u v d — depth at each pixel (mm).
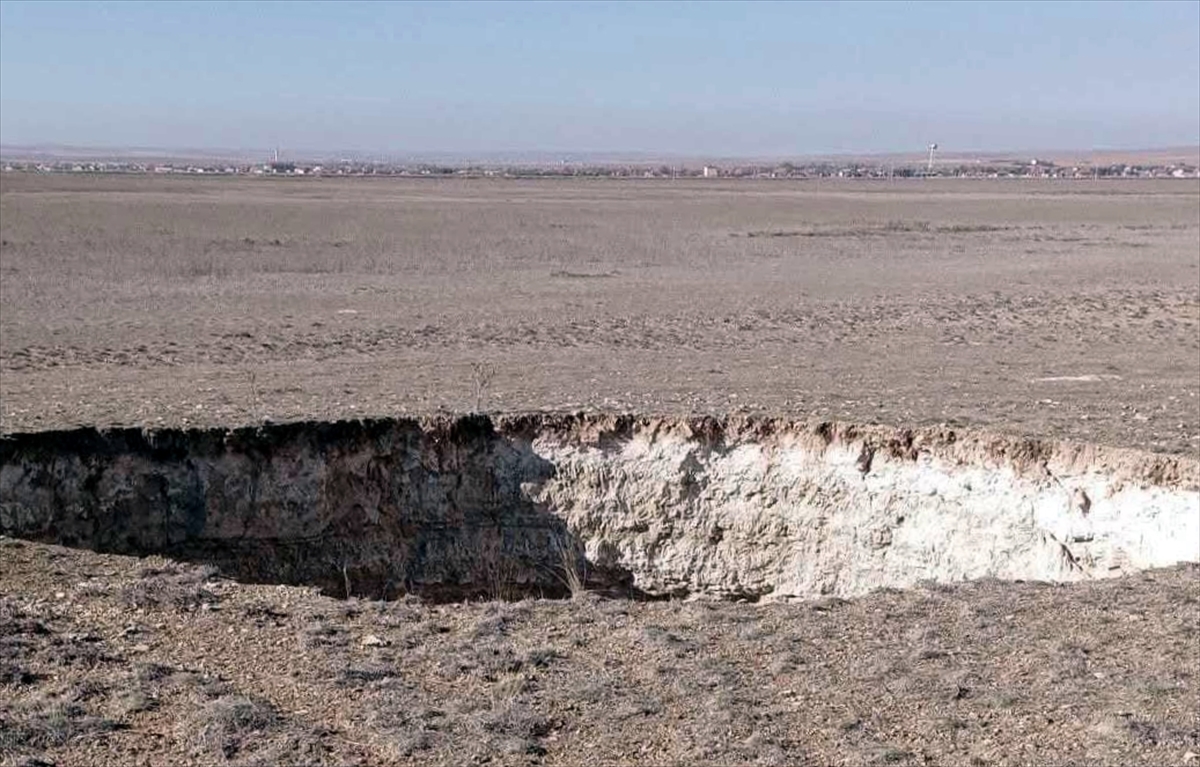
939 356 25328
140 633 10312
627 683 9406
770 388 20562
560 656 9953
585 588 16812
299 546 16109
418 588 16594
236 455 15828
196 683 9266
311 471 16109
